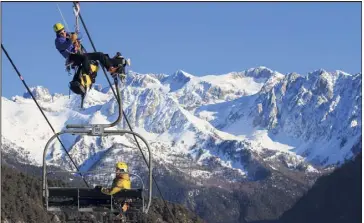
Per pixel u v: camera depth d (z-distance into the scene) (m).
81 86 41.28
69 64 41.53
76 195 42.56
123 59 41.72
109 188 42.66
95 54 41.53
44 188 41.94
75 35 41.50
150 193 42.19
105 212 42.84
